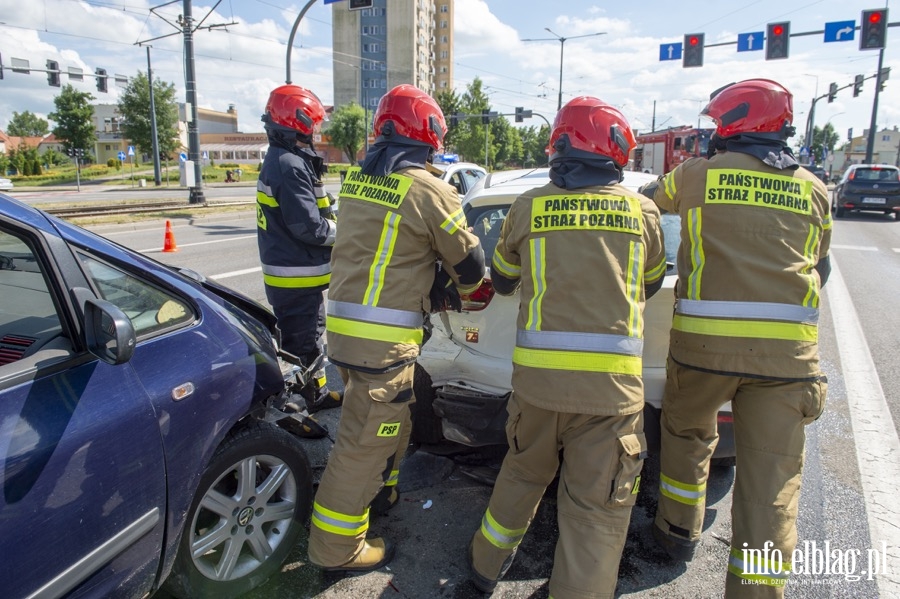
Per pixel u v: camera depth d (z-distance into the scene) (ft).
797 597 8.37
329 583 8.54
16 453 5.25
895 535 9.69
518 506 7.89
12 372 5.61
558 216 7.34
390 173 8.22
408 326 8.15
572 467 7.09
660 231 7.71
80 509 5.69
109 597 6.09
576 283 7.07
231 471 7.91
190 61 64.75
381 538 9.18
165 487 6.59
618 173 7.57
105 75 85.92
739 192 7.57
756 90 7.74
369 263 8.04
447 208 8.09
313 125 11.30
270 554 8.41
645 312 9.18
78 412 5.82
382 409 8.09
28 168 184.96
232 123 409.28
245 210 62.90
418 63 313.53
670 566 8.98
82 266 6.44
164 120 188.34
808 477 11.36
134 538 6.24
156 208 63.16
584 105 7.43
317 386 12.92
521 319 7.47
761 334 7.29
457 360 10.01
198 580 7.54
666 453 8.98
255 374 8.00
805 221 7.63
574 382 6.89
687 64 65.57
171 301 7.54
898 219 58.75
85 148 200.75
